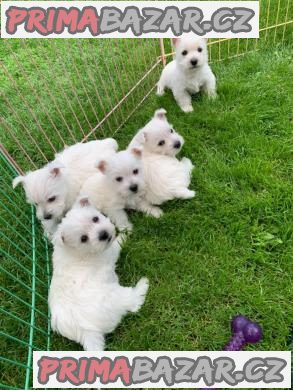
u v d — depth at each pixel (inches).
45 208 25.5
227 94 34.2
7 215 29.2
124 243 26.0
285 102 32.4
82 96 38.0
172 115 33.8
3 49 46.6
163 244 25.6
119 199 26.8
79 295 21.2
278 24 40.1
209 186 27.4
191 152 30.6
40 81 40.9
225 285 22.9
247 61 37.1
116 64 39.5
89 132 34.8
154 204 27.9
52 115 36.5
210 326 21.8
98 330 21.1
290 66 35.4
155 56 40.4
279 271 23.0
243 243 24.5
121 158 26.2
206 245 24.7
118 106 35.9
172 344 21.7
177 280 23.8
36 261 26.3
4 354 22.9
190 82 34.2
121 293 22.2
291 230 24.3
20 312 24.5
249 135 30.4
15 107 38.4
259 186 27.1
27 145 34.7
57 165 25.9
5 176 31.4
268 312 21.5
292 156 28.5
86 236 22.4
